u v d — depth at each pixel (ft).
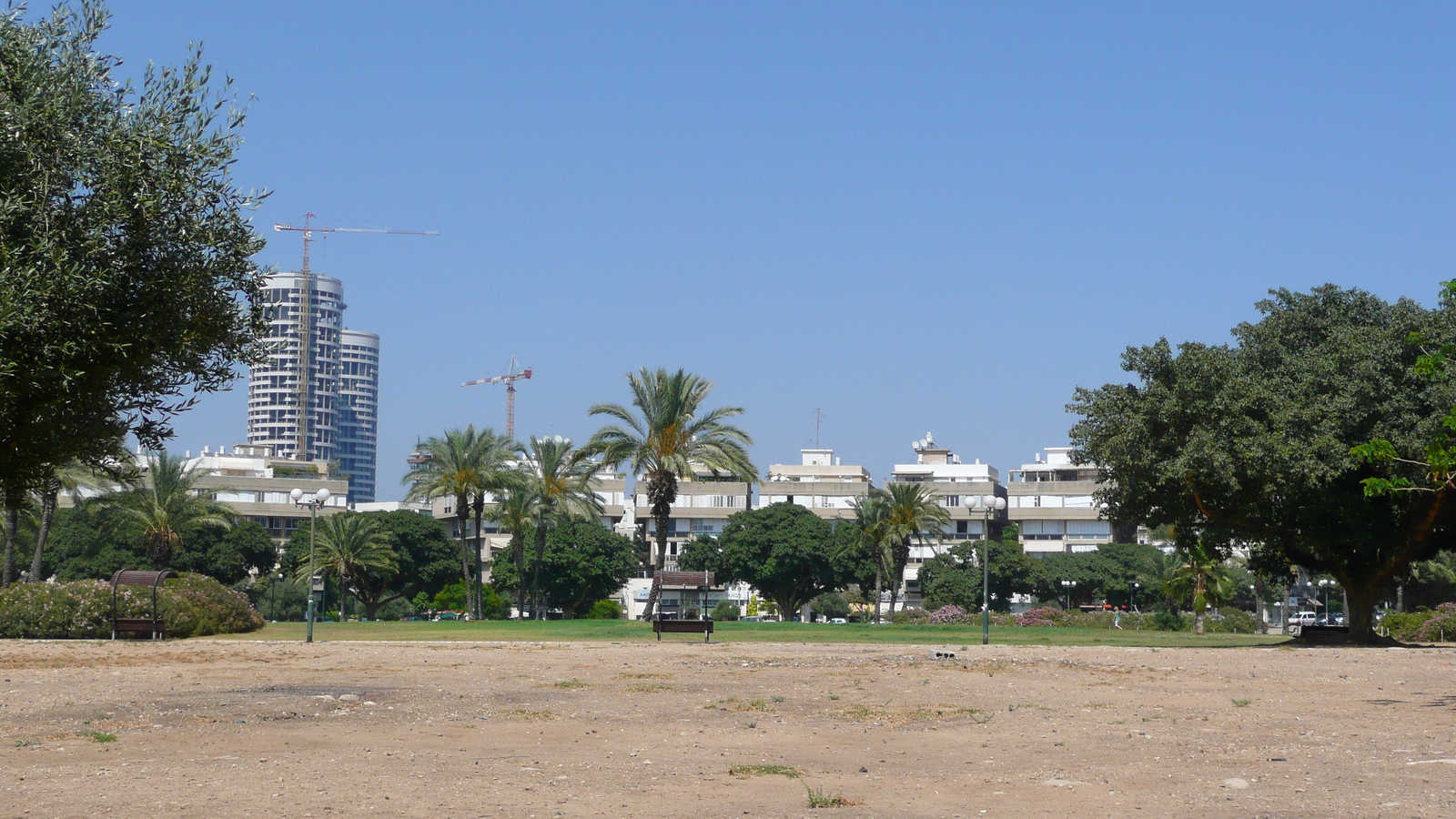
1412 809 30.76
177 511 242.17
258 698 59.77
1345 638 133.80
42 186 36.96
